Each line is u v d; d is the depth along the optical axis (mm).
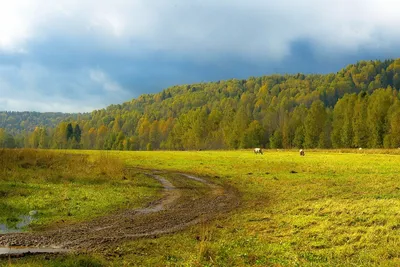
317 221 15289
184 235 14078
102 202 20391
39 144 147875
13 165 31031
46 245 12672
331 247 12227
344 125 100938
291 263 10836
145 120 177375
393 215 15094
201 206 20359
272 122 131500
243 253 11797
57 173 29562
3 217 16391
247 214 17875
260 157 58375
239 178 32531
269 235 13938
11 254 11516
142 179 31172
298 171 36719
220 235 14102
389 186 24719
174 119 172125
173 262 11055
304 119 118562
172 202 21609
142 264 10859
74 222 16172
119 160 36094
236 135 119125
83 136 169625
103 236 13945
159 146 152500
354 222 14711
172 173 36906
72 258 11109
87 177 28891
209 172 37500
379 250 11469
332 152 74688
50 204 19141
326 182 28359
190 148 132750
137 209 19328
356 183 27312
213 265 10766
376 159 48938
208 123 136500
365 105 102875
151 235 14141
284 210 18188
